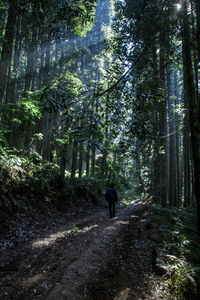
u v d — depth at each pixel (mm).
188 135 14125
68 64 16891
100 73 18203
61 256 4004
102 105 3920
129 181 27859
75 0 2973
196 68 7520
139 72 4117
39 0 2756
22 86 18516
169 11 4762
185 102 8148
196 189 6098
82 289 2857
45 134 12297
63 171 10352
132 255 4230
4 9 9477
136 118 3594
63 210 8938
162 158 9797
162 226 6008
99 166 20375
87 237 5332
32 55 13172
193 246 4645
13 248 4379
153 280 3168
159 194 11633
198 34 4797
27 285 2910
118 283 3076
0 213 5293
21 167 7676
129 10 5398
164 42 4969
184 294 2773
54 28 3162
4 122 8906
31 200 7176
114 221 7809
